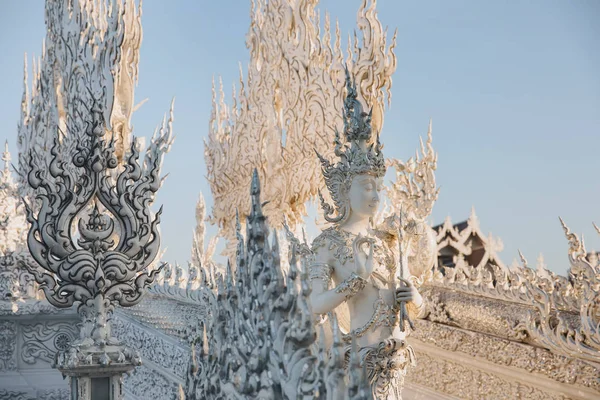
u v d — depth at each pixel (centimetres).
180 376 944
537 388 611
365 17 1045
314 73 1219
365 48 1046
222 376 284
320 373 232
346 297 421
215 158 1592
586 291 580
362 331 428
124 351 650
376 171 448
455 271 782
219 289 300
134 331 1255
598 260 668
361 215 449
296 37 1287
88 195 652
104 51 1233
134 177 663
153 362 1104
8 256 1352
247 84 1475
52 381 1342
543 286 639
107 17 1232
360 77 1050
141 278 665
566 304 622
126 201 661
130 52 1197
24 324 1364
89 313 653
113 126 1124
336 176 457
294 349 246
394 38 1008
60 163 645
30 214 640
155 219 671
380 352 425
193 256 1521
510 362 635
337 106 1148
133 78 1184
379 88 1020
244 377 267
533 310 633
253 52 1448
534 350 614
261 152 1408
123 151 1146
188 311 1009
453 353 705
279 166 1327
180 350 952
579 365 570
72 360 635
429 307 768
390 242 456
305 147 1244
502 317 666
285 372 246
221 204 1566
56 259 643
